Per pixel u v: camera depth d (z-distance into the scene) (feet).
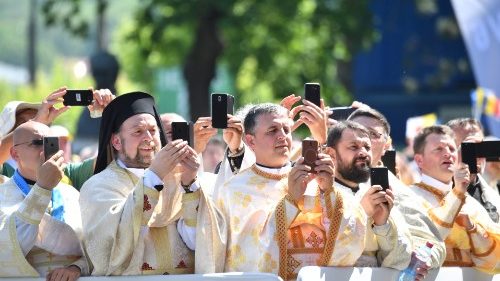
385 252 57.52
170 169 53.67
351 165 59.06
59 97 60.70
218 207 58.85
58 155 53.83
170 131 62.90
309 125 61.21
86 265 55.01
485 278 63.46
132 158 55.88
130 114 56.08
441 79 206.69
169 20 196.54
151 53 209.05
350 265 56.24
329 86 206.39
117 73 133.08
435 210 62.95
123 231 53.52
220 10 193.77
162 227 55.42
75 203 57.00
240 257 57.16
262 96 221.87
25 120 63.82
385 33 213.66
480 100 98.99
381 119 64.18
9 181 57.11
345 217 55.83
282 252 55.52
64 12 205.87
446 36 207.62
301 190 55.26
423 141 65.92
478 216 64.08
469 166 62.49
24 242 53.67
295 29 201.46
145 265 54.95
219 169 62.49
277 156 58.44
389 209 56.49
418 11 207.31
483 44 98.68
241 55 195.31
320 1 202.28
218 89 242.78
